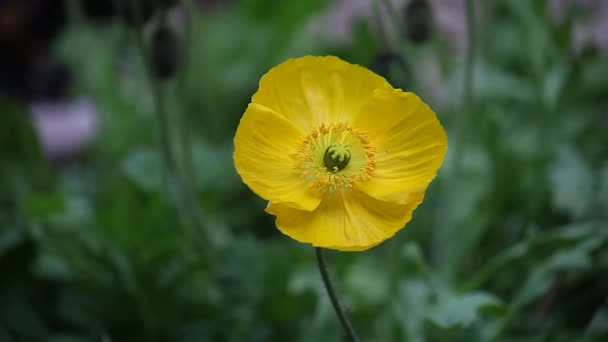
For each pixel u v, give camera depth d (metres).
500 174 0.79
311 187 0.58
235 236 0.83
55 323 0.74
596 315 0.68
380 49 0.68
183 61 0.72
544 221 0.76
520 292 0.70
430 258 0.79
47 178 0.80
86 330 0.72
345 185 0.59
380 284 0.76
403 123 0.58
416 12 0.70
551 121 0.79
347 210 0.58
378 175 0.59
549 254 0.68
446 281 0.72
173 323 0.72
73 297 0.73
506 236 0.78
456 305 0.65
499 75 0.82
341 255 0.72
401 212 0.58
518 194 0.79
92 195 0.83
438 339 0.69
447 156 0.81
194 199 0.73
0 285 0.73
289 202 0.57
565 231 0.68
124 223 0.73
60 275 0.73
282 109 0.59
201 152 0.79
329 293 0.58
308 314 0.70
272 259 0.70
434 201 0.80
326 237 0.58
